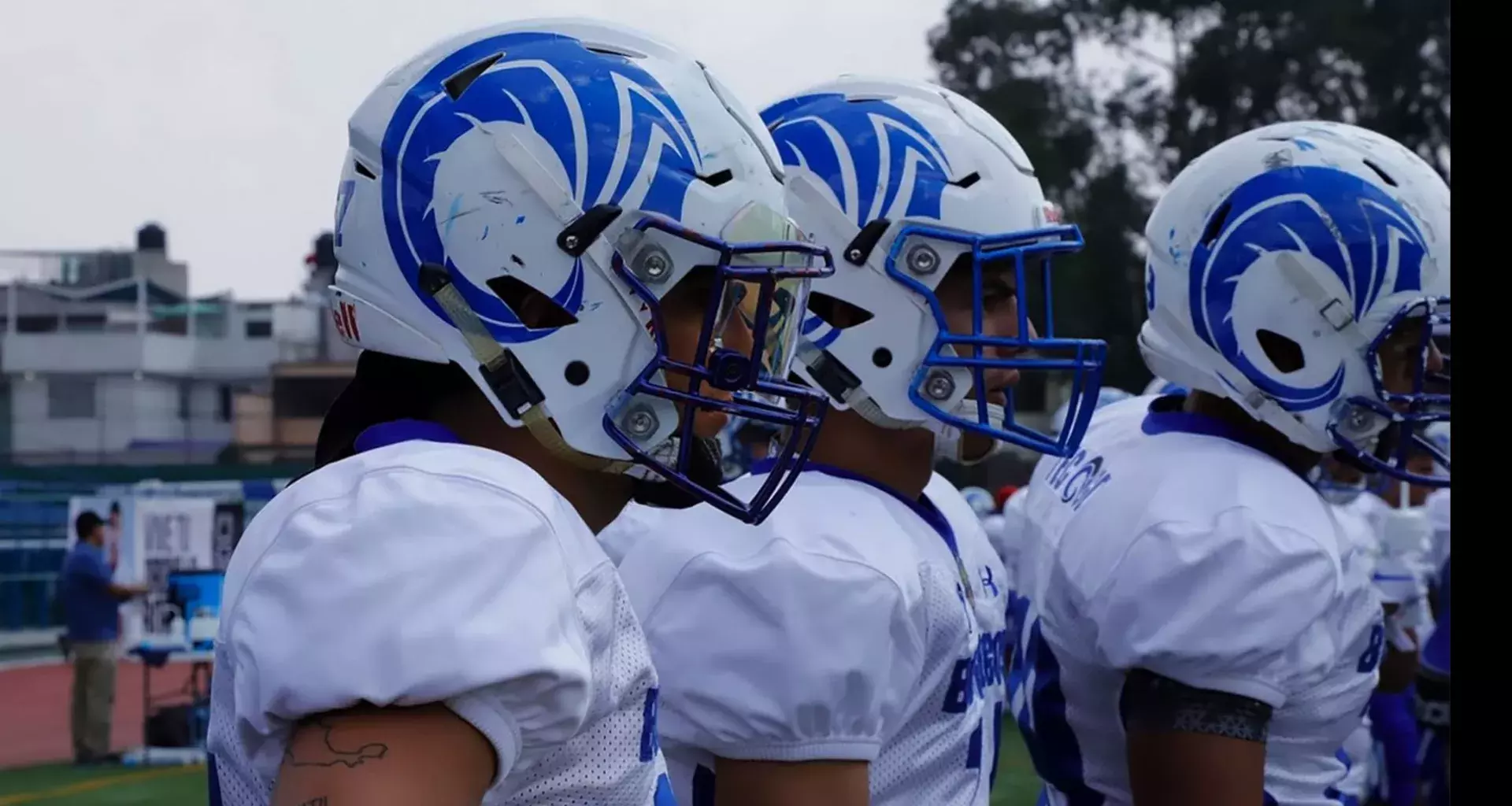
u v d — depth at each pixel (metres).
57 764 7.91
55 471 13.70
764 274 1.42
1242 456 2.11
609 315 1.39
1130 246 18.72
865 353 1.97
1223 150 2.29
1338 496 3.63
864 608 1.75
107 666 7.86
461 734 1.14
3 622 12.51
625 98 1.42
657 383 1.42
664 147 1.41
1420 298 2.16
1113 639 2.01
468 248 1.38
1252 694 1.94
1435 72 17.94
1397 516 4.61
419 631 1.13
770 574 1.75
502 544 1.19
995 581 2.19
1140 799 1.99
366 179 1.43
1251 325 2.18
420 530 1.18
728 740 1.74
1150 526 2.01
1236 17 18.41
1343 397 2.18
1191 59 18.62
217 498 8.12
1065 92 19.36
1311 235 2.15
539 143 1.38
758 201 1.45
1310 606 1.95
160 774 7.52
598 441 1.40
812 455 1.99
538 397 1.38
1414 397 2.17
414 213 1.39
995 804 5.94
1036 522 2.39
